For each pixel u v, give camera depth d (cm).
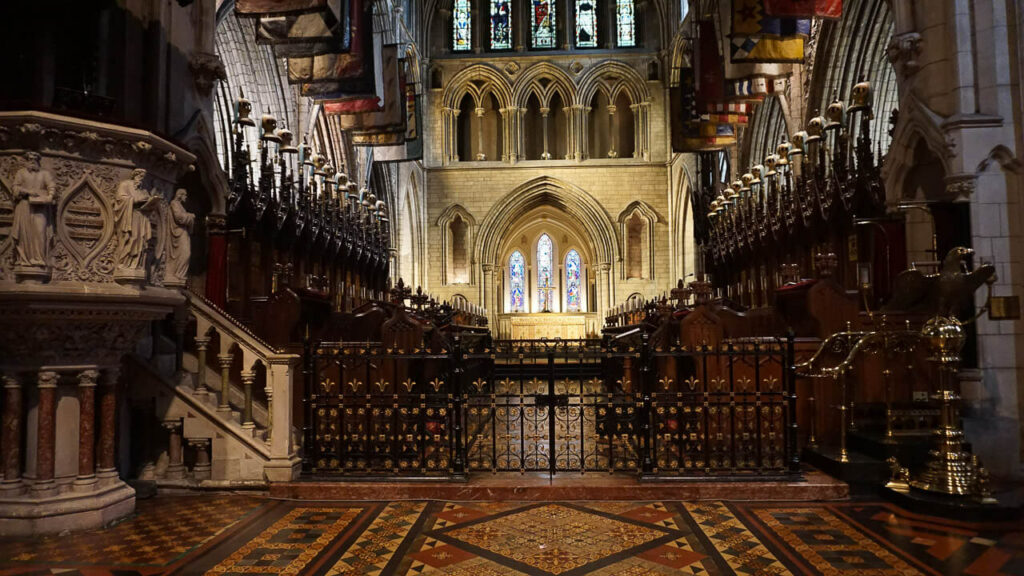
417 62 3619
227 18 1883
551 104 3953
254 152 2058
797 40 1389
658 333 1110
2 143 596
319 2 1074
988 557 562
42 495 632
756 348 778
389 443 884
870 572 530
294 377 894
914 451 761
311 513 701
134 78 948
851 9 1914
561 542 607
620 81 3853
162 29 975
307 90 1527
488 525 659
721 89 1878
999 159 934
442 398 854
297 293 1025
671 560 560
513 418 1281
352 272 2234
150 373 794
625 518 681
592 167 3797
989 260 924
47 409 638
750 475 764
